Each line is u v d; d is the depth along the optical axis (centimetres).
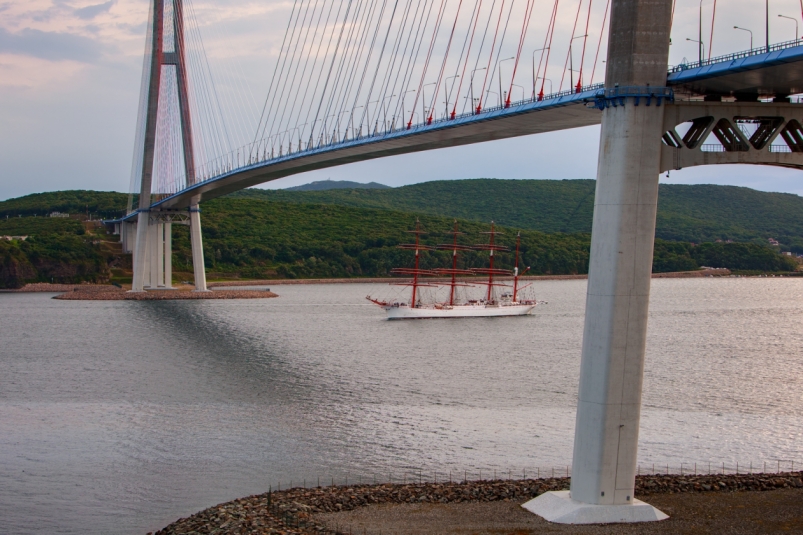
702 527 3553
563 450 5131
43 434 5575
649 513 3638
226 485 4500
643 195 3556
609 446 3616
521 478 4559
